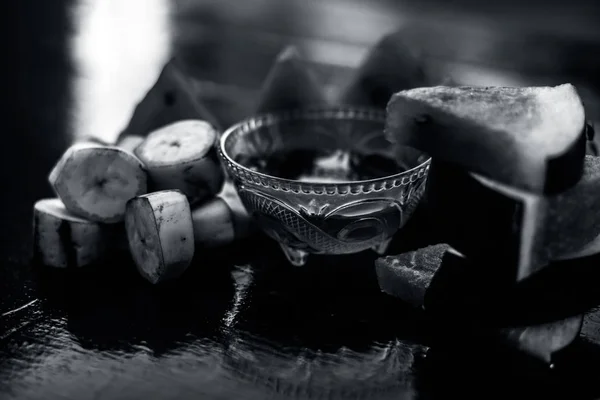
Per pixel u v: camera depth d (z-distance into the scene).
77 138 0.75
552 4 1.20
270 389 0.47
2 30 1.08
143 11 1.20
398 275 0.52
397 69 0.62
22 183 0.67
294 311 0.53
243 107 0.78
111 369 0.48
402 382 0.48
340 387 0.48
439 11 1.17
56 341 0.50
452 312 0.51
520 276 0.49
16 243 0.59
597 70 0.90
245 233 0.58
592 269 0.51
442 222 0.51
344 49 0.98
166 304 0.53
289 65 0.63
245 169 0.51
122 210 0.55
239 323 0.52
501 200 0.48
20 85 0.87
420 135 0.50
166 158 0.56
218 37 1.05
